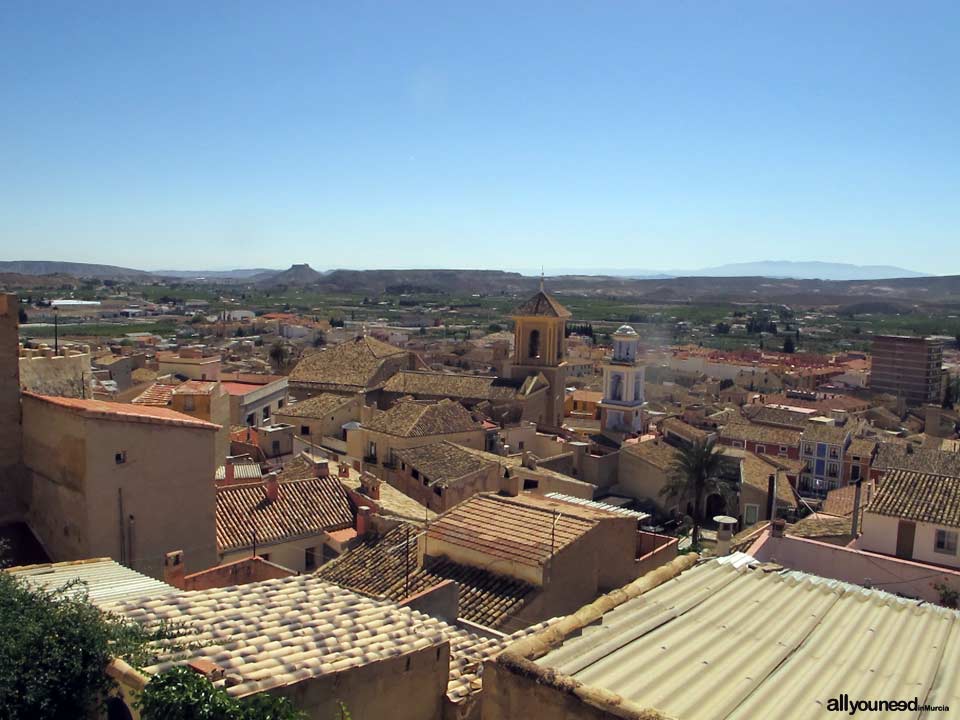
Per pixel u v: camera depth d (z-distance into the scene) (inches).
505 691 387.9
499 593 859.4
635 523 991.0
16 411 994.1
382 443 2241.6
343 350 3257.9
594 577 932.6
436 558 956.0
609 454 2591.0
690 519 2388.0
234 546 1158.3
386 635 564.1
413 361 3555.6
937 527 1206.3
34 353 1154.7
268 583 701.9
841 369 6756.9
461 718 539.5
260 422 2576.3
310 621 584.7
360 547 1105.4
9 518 987.3
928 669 425.7
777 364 6850.4
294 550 1228.5
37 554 949.8
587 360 6092.5
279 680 454.9
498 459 2043.6
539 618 850.8
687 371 6476.4
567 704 364.2
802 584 546.9
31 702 430.6
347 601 657.6
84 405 928.9
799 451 3501.5
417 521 1259.8
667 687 384.8
